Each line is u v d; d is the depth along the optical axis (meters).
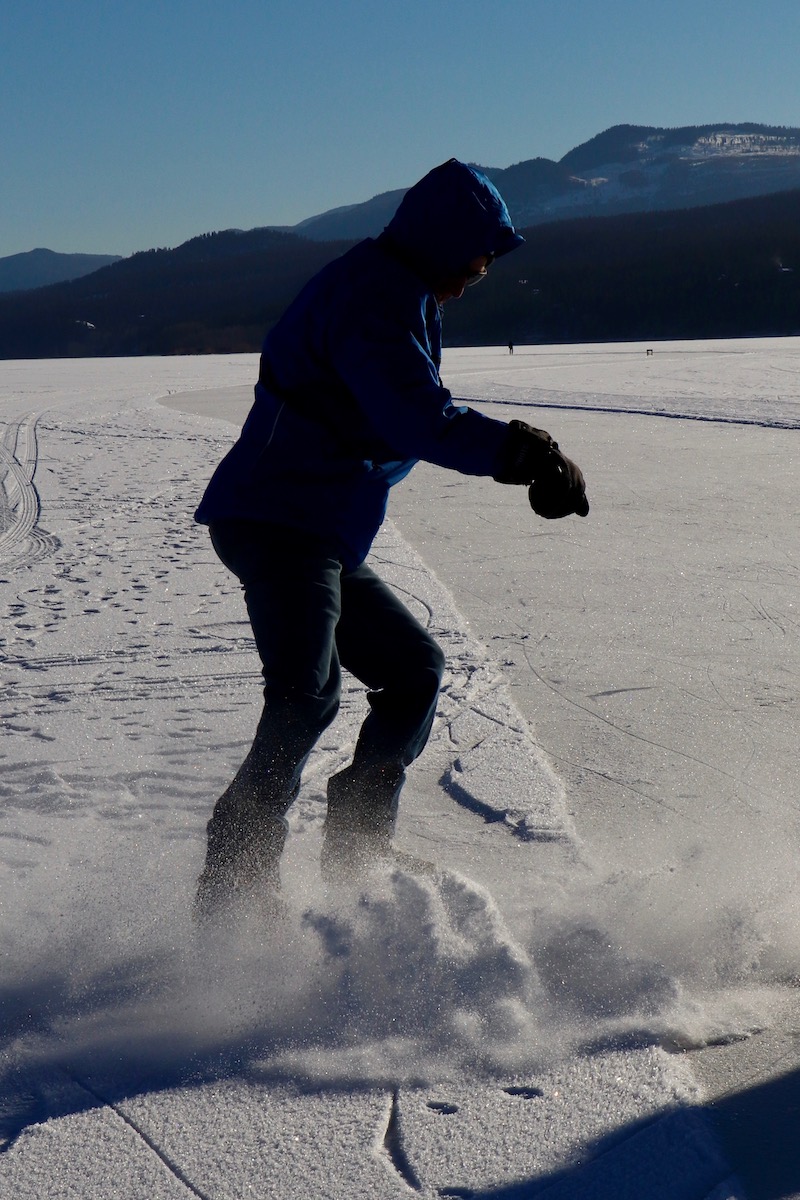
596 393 25.11
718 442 15.05
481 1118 1.87
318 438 2.54
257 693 4.76
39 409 26.02
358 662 2.76
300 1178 1.74
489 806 3.44
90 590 6.96
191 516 10.07
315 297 2.49
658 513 9.59
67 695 4.76
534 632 5.73
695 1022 2.15
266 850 2.53
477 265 2.54
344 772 2.78
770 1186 1.69
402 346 2.37
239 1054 2.09
